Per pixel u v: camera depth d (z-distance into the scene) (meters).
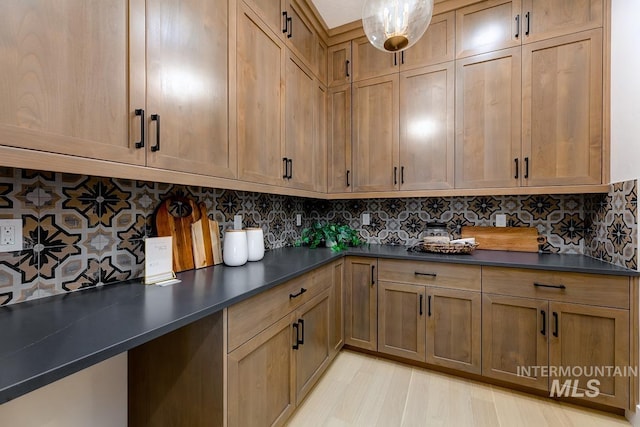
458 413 1.58
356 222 2.74
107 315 0.87
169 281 1.27
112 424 1.19
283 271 1.49
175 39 1.11
